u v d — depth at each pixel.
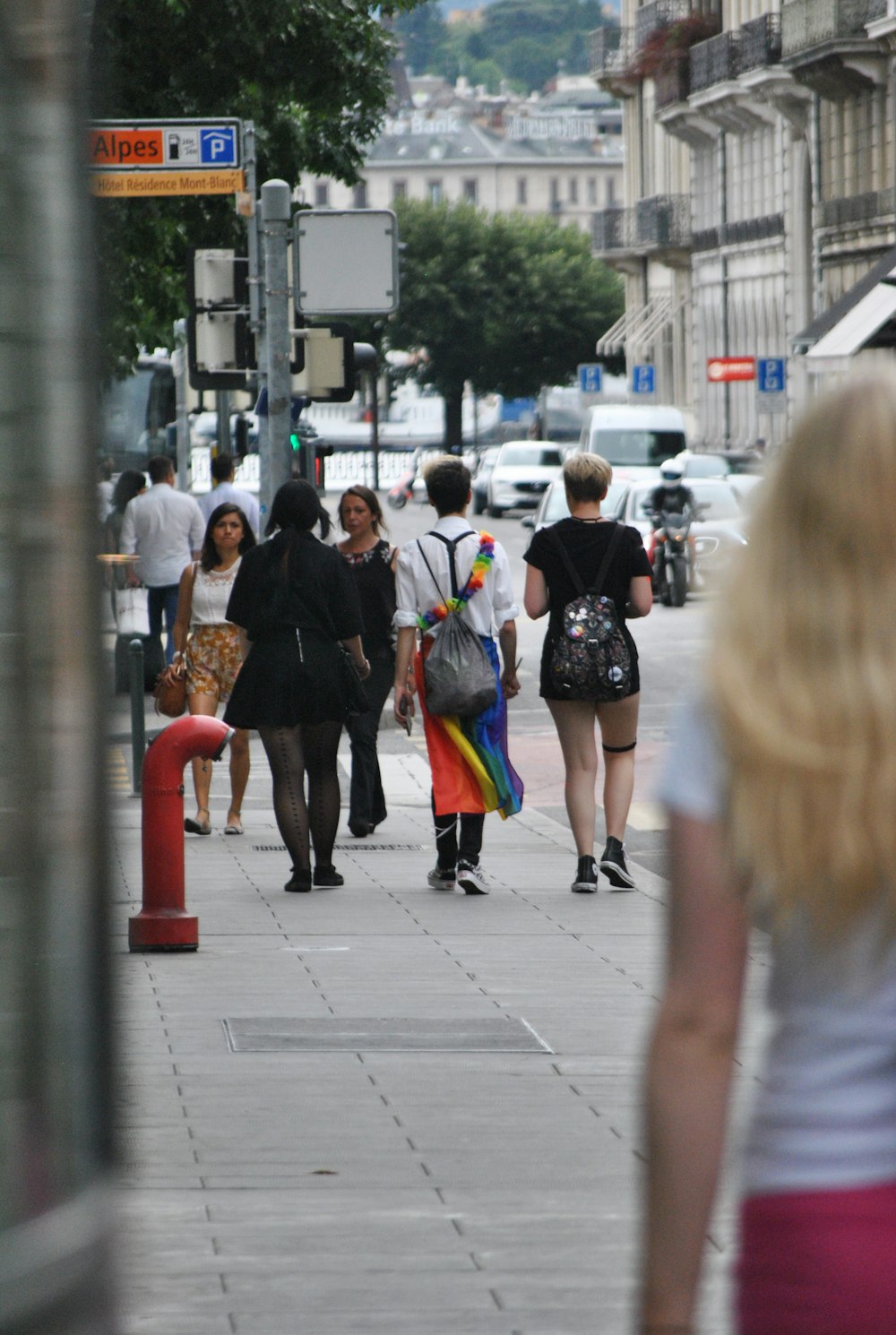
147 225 65.50
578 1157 15.15
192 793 38.62
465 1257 12.82
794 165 152.62
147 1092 17.00
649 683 59.84
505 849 32.12
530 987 21.41
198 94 66.56
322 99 69.12
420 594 27.38
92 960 5.98
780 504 6.08
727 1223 13.23
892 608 5.88
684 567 83.81
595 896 27.45
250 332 44.31
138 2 63.12
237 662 33.38
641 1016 20.02
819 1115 5.91
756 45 148.25
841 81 134.62
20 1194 5.82
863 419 6.03
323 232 43.84
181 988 21.36
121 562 51.88
